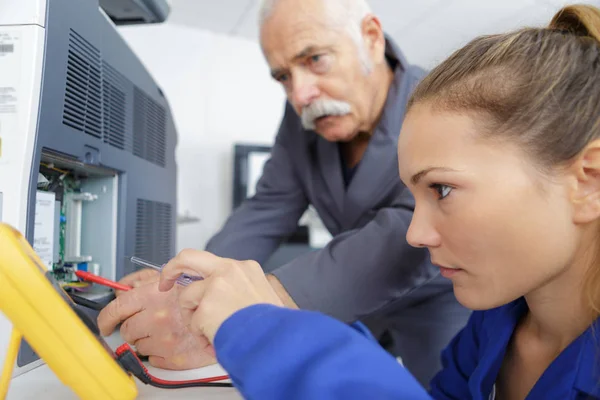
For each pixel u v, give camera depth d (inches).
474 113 14.1
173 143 39.9
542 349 18.8
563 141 13.7
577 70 14.6
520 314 19.8
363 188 35.2
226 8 88.1
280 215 41.9
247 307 12.9
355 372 10.7
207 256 16.0
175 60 93.6
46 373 18.0
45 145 18.7
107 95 25.0
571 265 15.7
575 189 13.9
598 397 14.8
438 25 91.4
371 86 34.5
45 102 18.6
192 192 92.6
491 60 15.2
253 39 101.5
